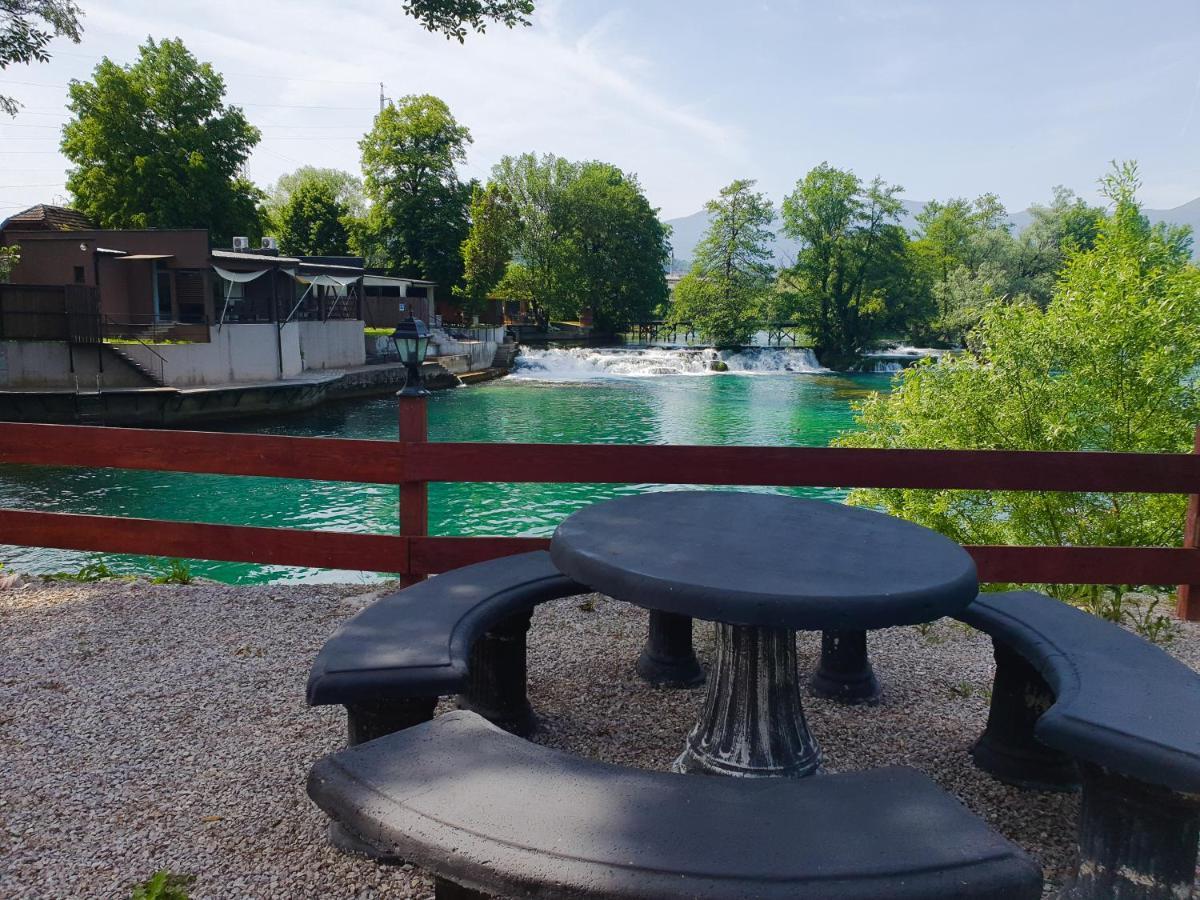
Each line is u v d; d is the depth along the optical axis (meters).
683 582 2.02
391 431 26.09
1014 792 2.71
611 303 70.38
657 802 1.48
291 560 4.40
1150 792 1.84
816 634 4.29
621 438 24.89
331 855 2.22
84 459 4.39
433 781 1.54
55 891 2.05
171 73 41.22
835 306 61.06
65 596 4.64
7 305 23.94
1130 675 2.18
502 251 56.66
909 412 11.51
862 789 1.56
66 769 2.68
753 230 63.22
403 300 48.75
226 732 2.96
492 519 15.35
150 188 40.41
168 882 2.07
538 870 1.28
